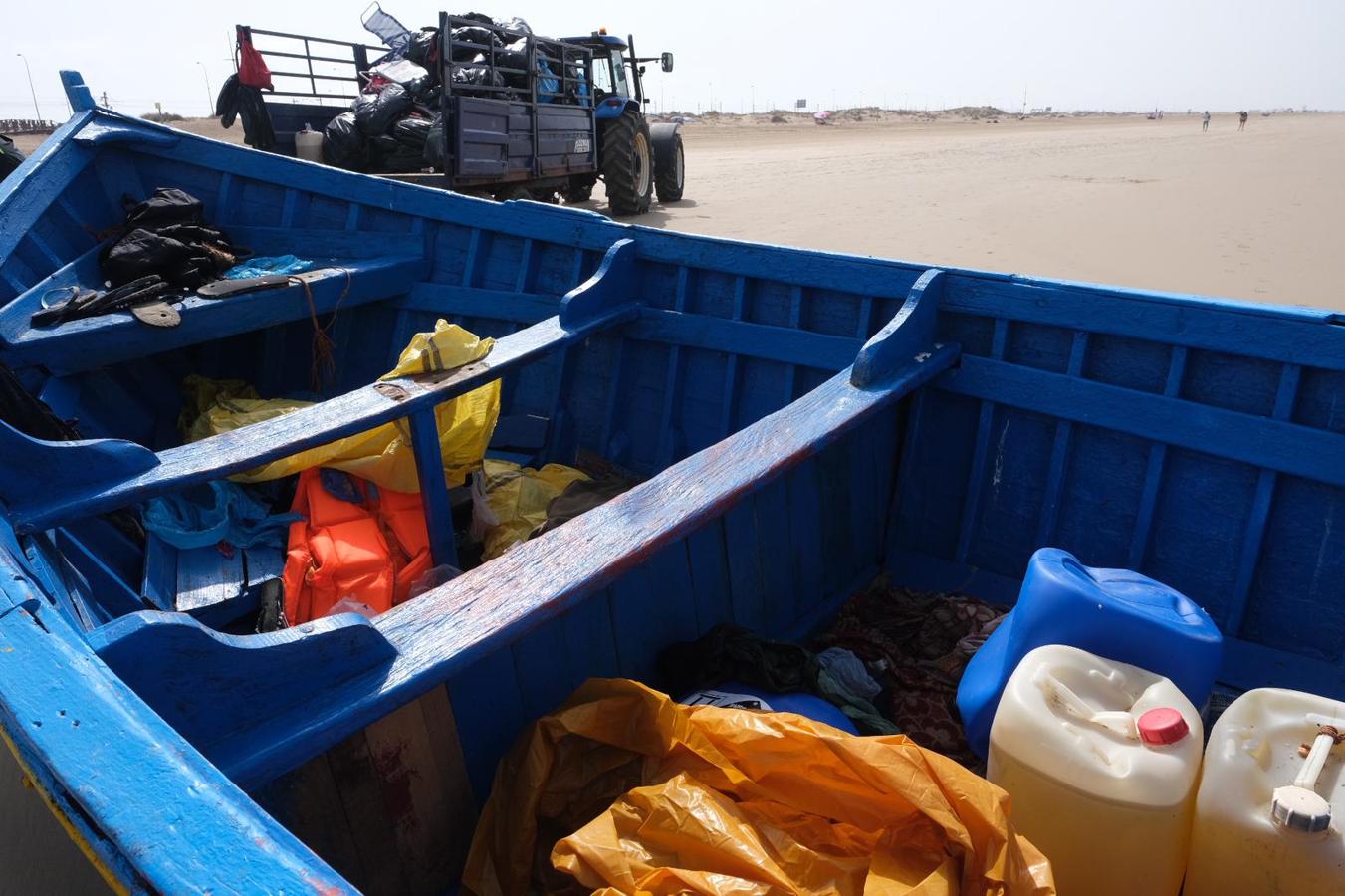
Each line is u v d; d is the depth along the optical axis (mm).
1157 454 3043
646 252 4270
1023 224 13742
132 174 5484
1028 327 3326
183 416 4688
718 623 2748
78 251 5000
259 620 3170
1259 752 1804
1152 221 14141
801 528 3121
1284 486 2840
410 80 9906
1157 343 3033
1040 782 1875
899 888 1496
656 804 1655
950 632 3148
